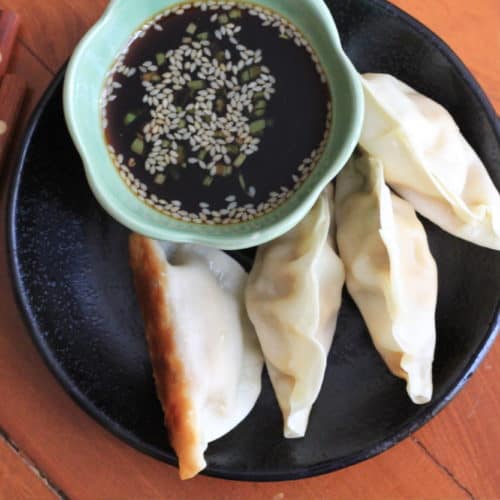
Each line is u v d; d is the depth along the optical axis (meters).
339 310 0.44
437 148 0.43
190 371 0.42
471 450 0.44
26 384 0.43
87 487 0.43
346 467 0.42
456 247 0.44
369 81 0.43
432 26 0.45
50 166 0.42
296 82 0.41
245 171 0.41
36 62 0.45
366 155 0.44
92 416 0.41
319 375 0.42
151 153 0.41
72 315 0.42
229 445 0.43
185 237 0.39
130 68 0.41
